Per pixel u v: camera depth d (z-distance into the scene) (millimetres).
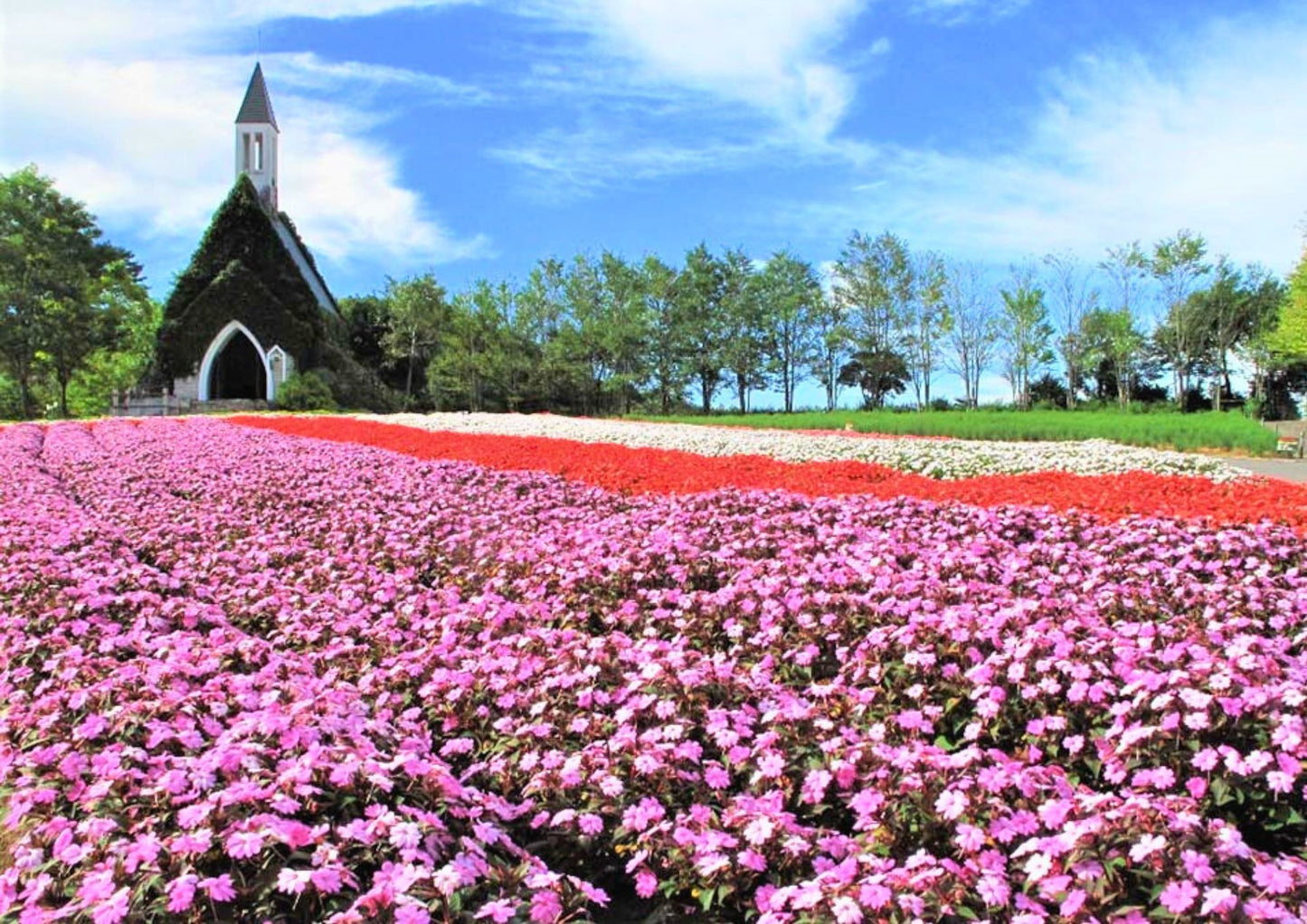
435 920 2502
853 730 3678
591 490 10375
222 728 3734
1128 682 3816
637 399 57125
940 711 3852
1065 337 50594
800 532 7691
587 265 53156
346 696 3961
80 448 17250
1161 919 2459
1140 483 10305
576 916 2658
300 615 5594
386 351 58656
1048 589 5625
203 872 2738
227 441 18203
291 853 2758
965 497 9570
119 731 3635
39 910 2588
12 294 46844
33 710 3986
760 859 2840
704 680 4125
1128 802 2736
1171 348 50062
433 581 6961
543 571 6371
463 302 52281
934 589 5406
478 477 11602
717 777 3389
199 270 46688
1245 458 21766
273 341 46375
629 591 6012
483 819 3178
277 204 57906
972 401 53125
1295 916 2381
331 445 17156
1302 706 3447
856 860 2719
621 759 3525
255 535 8266
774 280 52312
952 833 3012
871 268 50875
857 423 28953
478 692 4238
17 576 6207
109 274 51062
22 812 3260
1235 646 4078
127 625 5559
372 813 2885
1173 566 6719
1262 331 48156
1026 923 2361
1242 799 3217
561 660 4480
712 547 7062
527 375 53406
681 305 52000
